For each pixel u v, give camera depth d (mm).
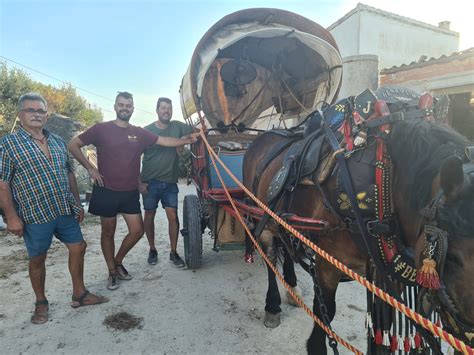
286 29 3482
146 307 3184
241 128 4777
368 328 1651
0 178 2701
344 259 1782
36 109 2770
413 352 1593
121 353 2514
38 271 2934
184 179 15695
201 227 4168
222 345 2596
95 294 3439
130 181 3570
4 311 3117
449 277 1039
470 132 6660
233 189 3666
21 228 2777
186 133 4477
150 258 4312
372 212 1517
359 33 10484
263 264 4191
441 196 1094
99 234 5750
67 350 2547
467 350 906
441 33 12086
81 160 3459
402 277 1454
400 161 1422
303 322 2893
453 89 6074
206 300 3307
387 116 1528
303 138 2459
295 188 2084
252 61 4785
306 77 4551
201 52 3762
